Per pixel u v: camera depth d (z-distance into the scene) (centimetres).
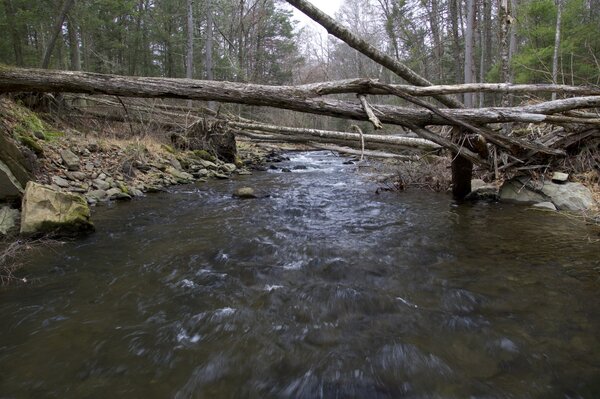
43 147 775
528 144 649
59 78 550
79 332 307
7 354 278
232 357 276
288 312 341
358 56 3403
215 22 2633
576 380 242
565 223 580
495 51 2602
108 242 530
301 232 591
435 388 241
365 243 532
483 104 2027
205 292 381
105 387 244
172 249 507
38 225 504
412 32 2609
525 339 288
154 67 2936
